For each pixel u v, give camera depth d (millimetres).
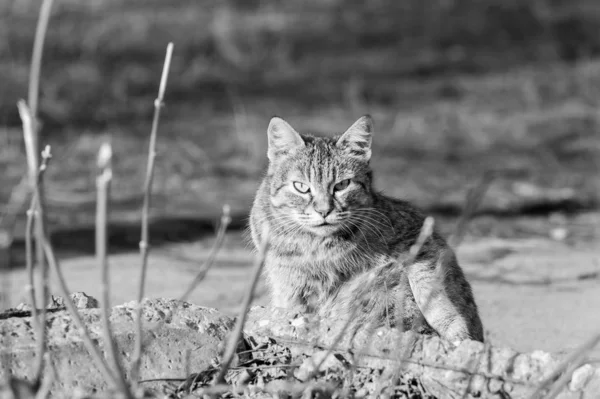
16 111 21406
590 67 28375
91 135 20438
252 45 28984
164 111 22750
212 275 11805
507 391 6051
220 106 23641
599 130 22609
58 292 10242
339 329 6688
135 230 14719
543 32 31859
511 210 16516
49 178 17469
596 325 9156
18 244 12789
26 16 29250
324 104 24422
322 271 8109
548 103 25031
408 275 7895
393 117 23203
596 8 34125
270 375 6508
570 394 5984
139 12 31156
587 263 12352
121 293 10539
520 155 20625
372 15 32812
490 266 12289
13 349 6141
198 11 31719
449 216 15953
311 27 31500
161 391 6305
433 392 6156
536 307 9992
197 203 16609
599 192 18062
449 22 32562
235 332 5102
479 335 8438
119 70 25844
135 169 18469
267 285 8719
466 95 25812
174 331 6609
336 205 8422
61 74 24266
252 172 18609
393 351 6332
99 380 6188
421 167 19453
